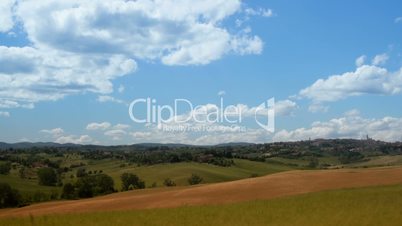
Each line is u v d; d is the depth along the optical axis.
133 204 61.00
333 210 35.31
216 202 53.28
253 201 47.25
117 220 34.22
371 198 42.81
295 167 193.88
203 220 33.47
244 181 76.31
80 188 118.56
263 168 183.38
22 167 180.62
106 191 123.25
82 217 36.62
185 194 66.56
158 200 62.56
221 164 184.38
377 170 80.06
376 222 29.16
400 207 36.16
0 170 169.75
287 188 63.66
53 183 149.12
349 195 46.16
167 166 178.38
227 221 32.72
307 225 29.12
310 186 63.97
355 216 31.39
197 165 180.00
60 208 64.62
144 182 138.75
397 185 55.12
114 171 176.75
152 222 33.03
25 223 33.59
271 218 33.44
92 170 185.75
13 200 105.75
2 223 33.78
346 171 80.25
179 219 34.38
